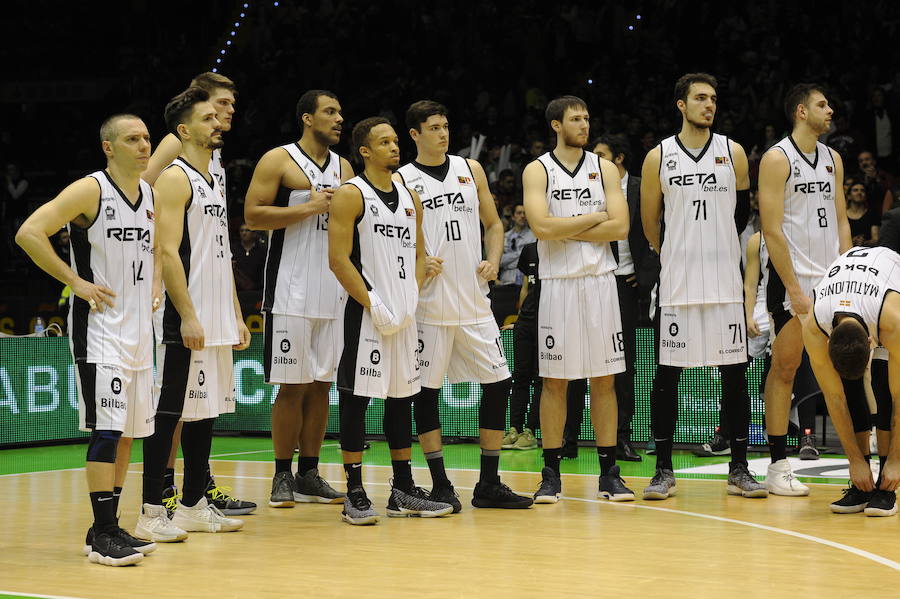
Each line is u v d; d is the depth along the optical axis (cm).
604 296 621
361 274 566
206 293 548
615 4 1653
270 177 626
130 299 485
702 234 623
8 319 1344
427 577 431
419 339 598
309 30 1866
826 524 541
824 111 624
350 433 564
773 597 392
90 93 2055
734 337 625
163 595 407
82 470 810
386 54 1814
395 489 593
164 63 1961
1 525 567
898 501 602
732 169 627
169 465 582
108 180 484
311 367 626
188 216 543
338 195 561
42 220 465
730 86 1505
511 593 402
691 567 443
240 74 1877
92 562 470
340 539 518
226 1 2017
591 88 1577
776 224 627
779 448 642
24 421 971
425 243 599
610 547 487
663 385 634
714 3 1602
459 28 1773
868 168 1144
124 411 477
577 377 615
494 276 609
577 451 847
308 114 633
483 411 608
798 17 1544
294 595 404
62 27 2112
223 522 544
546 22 1716
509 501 601
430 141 603
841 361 516
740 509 588
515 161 1405
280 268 628
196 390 537
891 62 1479
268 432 1020
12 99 2081
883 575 427
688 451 865
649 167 634
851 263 557
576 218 608
